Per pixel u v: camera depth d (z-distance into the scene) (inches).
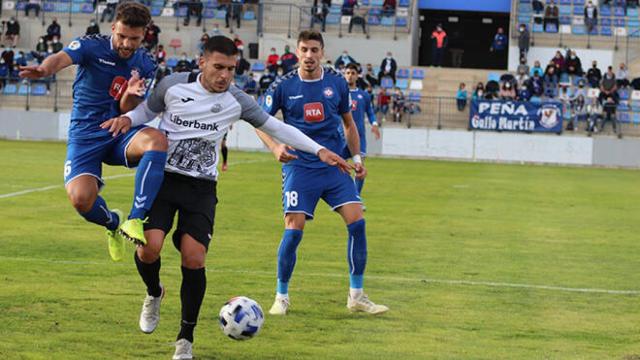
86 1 3400.6
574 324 600.1
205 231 490.3
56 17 3383.4
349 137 645.3
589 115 2859.3
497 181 1946.4
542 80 3024.1
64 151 2309.3
